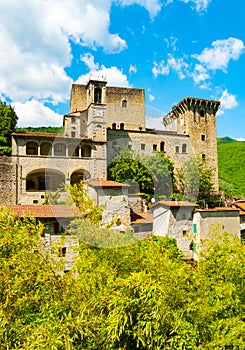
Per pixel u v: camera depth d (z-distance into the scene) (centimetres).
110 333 505
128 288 523
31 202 3309
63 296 559
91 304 553
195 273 773
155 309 500
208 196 3859
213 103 5169
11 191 3281
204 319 593
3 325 507
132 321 507
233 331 555
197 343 545
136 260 673
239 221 2916
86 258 675
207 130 5141
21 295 546
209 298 675
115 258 669
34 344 449
